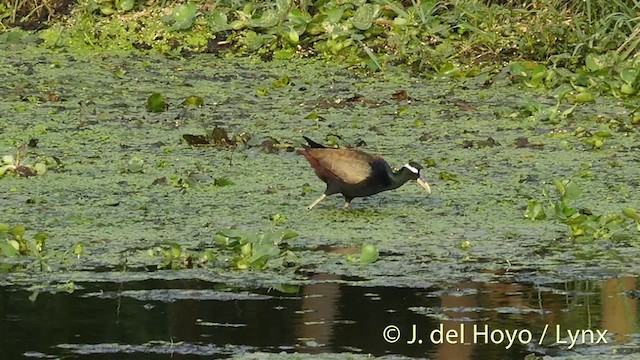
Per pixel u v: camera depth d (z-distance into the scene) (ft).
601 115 82.48
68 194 64.23
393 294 49.47
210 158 72.18
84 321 46.16
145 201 63.10
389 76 94.12
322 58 98.02
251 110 84.17
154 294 49.29
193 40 100.42
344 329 45.42
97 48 101.24
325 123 80.79
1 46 101.50
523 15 99.14
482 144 75.56
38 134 77.36
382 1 100.68
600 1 95.96
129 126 79.77
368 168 60.70
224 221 59.72
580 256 54.80
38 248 54.34
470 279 51.47
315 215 61.00
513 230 58.70
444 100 86.74
